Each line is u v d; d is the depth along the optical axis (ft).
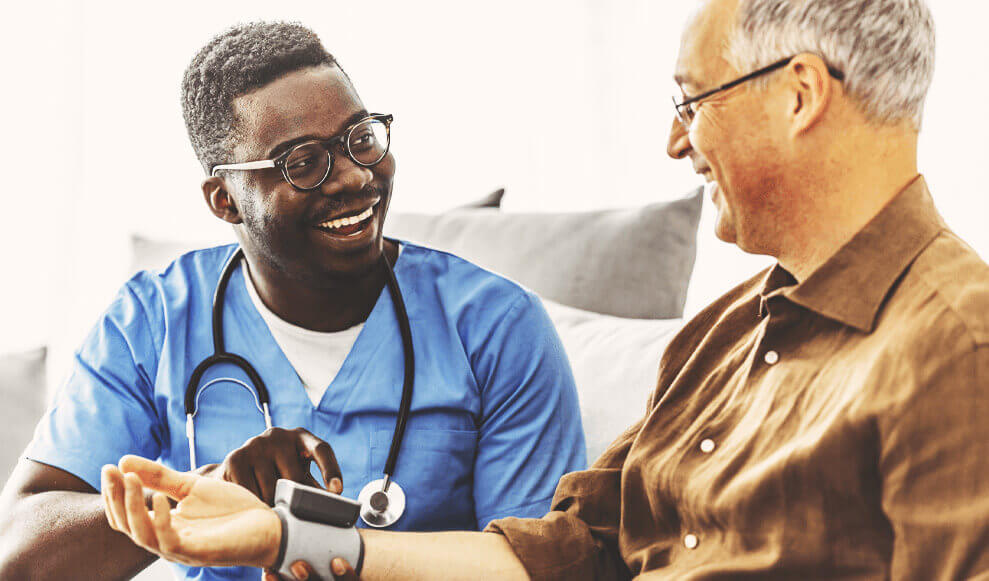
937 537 2.51
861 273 2.86
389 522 4.19
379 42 7.82
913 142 2.92
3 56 7.59
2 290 7.57
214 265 4.75
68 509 4.02
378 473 4.33
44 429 4.43
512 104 7.84
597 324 5.81
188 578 4.37
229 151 4.08
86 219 7.70
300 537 3.14
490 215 6.67
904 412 2.60
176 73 7.72
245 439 4.37
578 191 7.78
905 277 2.81
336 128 3.98
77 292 7.68
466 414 4.49
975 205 6.28
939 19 6.42
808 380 2.96
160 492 3.02
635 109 7.68
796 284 3.16
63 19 7.66
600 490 3.68
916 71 2.81
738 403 3.19
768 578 2.91
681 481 3.23
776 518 2.91
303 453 3.66
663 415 3.44
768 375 3.10
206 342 4.54
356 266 4.11
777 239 3.03
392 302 4.54
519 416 4.49
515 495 4.40
